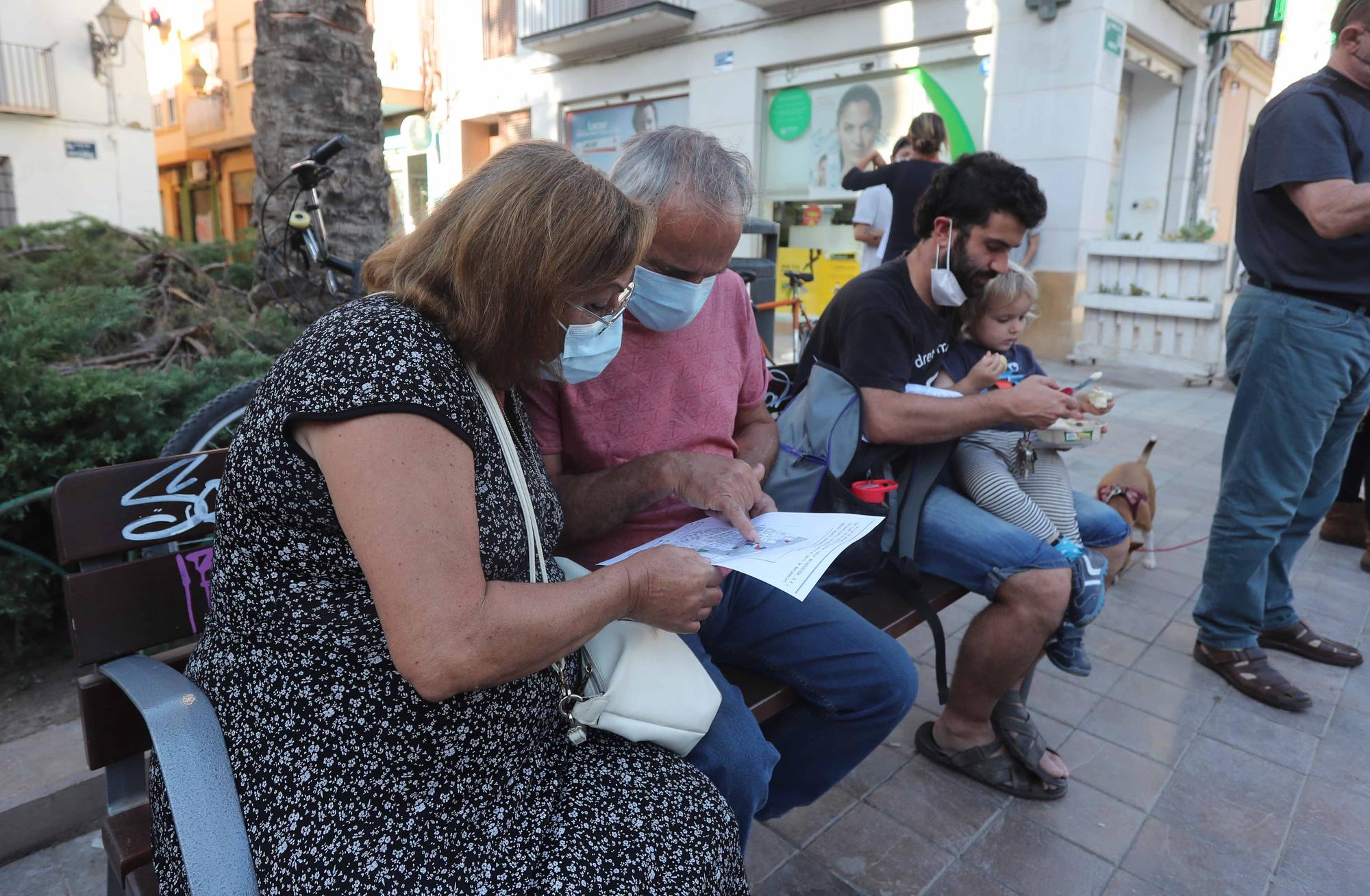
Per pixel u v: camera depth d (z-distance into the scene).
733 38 10.95
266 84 4.11
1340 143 2.39
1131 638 3.20
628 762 1.32
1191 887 2.02
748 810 1.53
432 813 1.11
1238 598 2.84
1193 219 11.78
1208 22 10.70
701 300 1.65
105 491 1.45
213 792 1.10
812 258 11.08
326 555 1.10
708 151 1.58
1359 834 2.20
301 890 1.04
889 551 2.17
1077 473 5.11
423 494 1.03
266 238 3.94
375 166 4.36
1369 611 3.47
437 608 1.03
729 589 1.84
